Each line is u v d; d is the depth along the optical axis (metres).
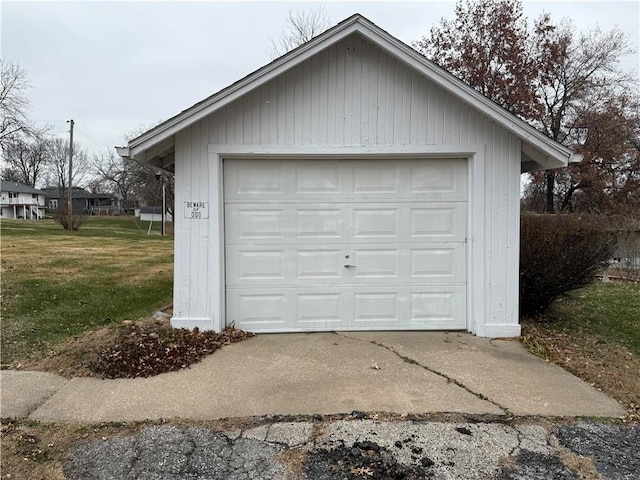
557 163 5.82
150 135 5.41
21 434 3.40
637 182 21.56
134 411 3.78
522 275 7.18
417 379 4.45
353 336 5.89
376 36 5.45
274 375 4.54
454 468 2.97
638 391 4.29
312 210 6.05
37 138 36.09
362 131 5.83
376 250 6.09
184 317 5.89
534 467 2.99
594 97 22.73
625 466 3.00
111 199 70.88
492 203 5.88
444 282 6.12
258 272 6.04
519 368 4.80
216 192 5.79
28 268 12.05
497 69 19.94
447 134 5.84
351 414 3.70
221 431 3.45
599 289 10.81
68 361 4.91
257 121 5.78
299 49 5.44
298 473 2.92
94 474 2.92
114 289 9.47
